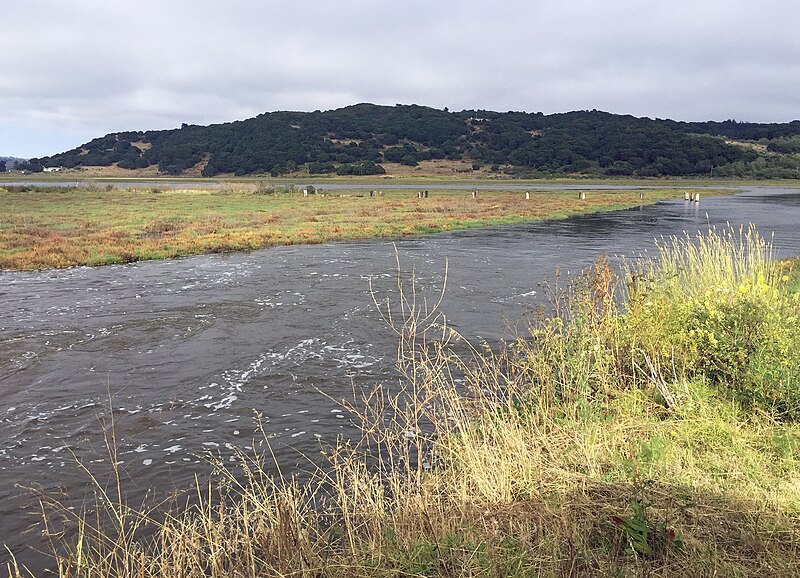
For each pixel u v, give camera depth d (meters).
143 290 16.16
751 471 4.53
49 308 13.98
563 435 5.44
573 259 21.31
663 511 3.97
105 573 4.34
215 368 9.54
